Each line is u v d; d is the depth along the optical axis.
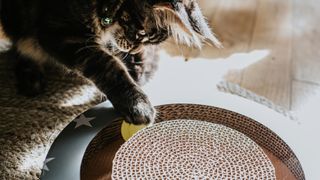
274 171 0.69
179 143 0.73
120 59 0.94
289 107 1.06
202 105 0.82
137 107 0.82
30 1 0.93
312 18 1.39
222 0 1.42
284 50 1.25
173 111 0.82
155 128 0.75
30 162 0.86
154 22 0.85
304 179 0.69
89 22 0.90
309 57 1.23
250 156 0.71
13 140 0.89
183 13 0.84
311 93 1.11
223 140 0.73
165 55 1.08
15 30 0.99
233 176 0.67
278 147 0.75
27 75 1.00
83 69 0.92
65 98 0.99
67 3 0.88
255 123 0.79
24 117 0.94
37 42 0.96
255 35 1.29
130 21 0.86
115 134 0.78
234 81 1.11
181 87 0.88
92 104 0.99
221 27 1.30
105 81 0.88
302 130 0.78
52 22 0.91
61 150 0.73
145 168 0.68
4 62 1.07
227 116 0.81
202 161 0.70
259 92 1.10
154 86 0.88
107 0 0.85
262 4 1.43
